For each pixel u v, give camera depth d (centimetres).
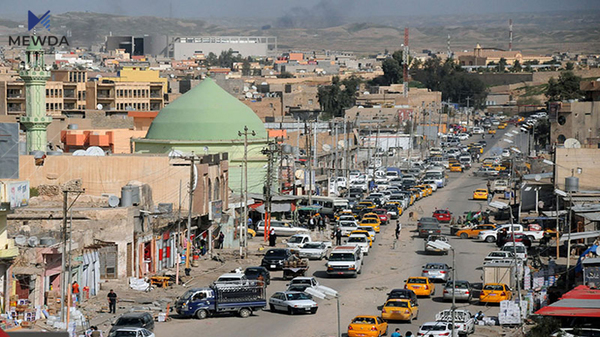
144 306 14100
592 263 13800
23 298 13162
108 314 13438
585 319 10956
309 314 13800
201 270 17500
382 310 13300
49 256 13700
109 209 15662
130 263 15775
